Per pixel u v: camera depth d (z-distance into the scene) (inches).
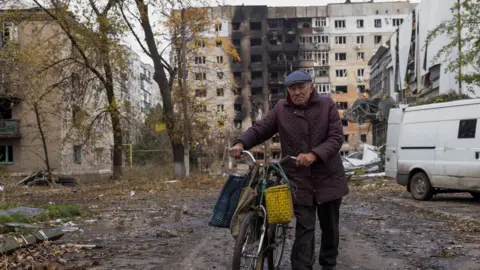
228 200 169.2
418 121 526.0
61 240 291.3
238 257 153.3
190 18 1055.0
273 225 172.9
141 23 1016.2
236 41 3164.4
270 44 3166.8
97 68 1071.0
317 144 177.6
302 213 175.9
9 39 1006.4
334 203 181.9
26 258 234.5
